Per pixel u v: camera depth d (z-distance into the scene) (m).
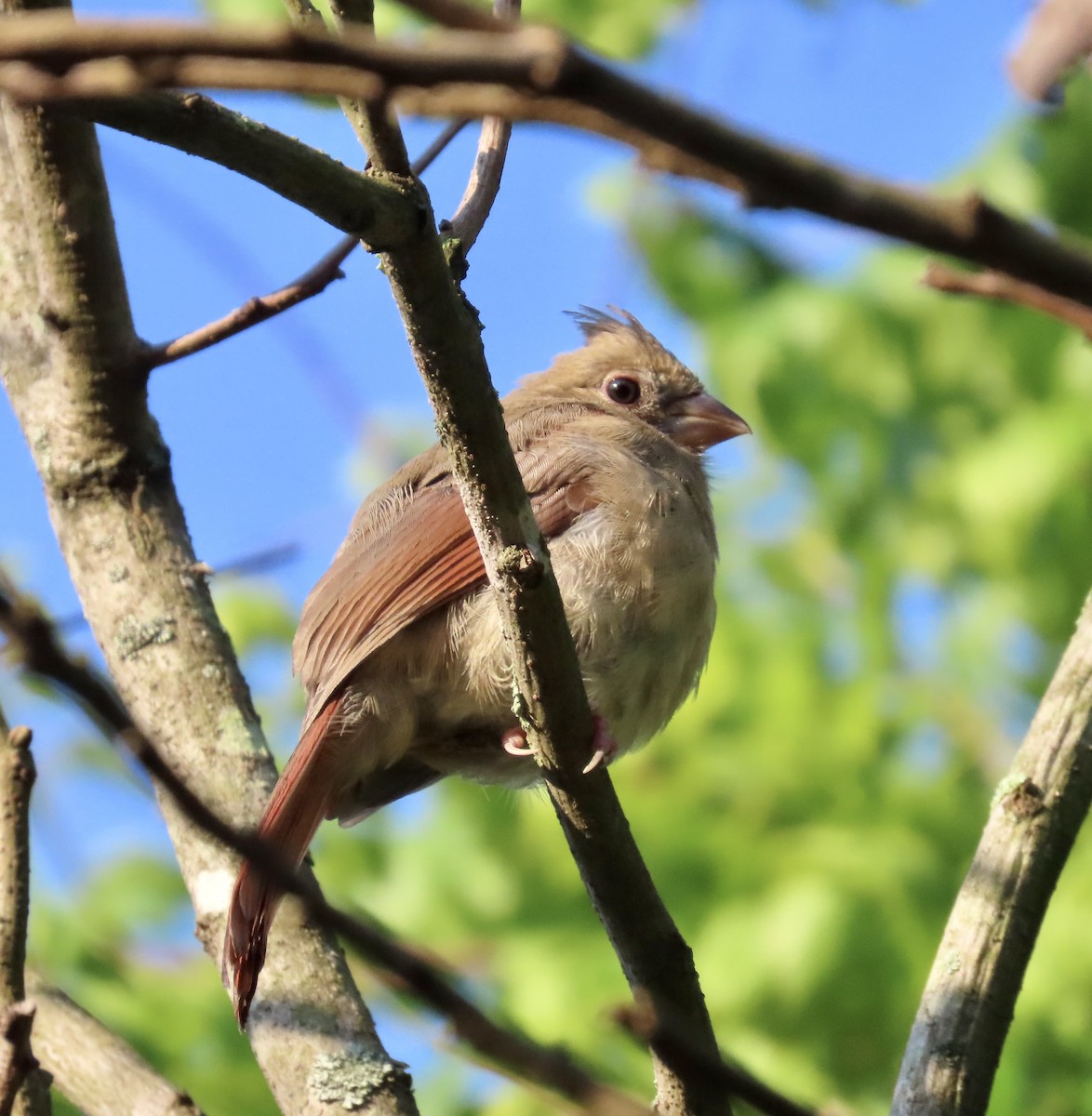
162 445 8.78
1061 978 11.84
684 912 12.48
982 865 7.12
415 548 9.12
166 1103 7.12
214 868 7.81
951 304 13.83
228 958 7.20
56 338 8.51
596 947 12.16
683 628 9.55
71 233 8.31
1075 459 13.45
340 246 8.20
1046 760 7.23
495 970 12.25
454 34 3.02
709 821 13.09
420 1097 11.73
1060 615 13.92
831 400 13.98
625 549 9.39
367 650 8.86
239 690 8.31
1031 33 3.22
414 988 4.11
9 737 6.21
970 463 13.69
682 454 10.52
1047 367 13.70
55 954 11.16
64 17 3.25
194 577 8.50
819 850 12.66
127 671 8.29
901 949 11.95
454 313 5.70
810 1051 11.68
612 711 9.57
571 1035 11.44
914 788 13.53
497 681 8.99
